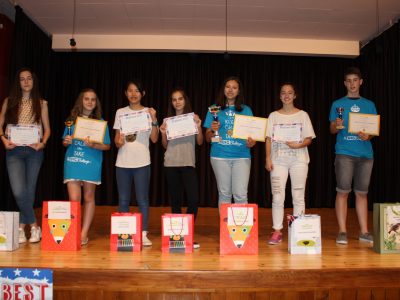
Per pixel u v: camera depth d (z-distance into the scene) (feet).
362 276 7.41
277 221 9.82
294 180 9.77
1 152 15.26
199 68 20.02
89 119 9.54
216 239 10.52
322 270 7.36
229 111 10.03
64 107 19.81
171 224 8.80
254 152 19.93
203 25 17.47
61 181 19.69
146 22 17.19
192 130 9.62
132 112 9.67
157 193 19.63
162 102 19.97
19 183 9.51
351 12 15.89
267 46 18.97
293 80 20.15
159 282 7.22
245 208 8.66
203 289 7.22
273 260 8.04
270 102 20.08
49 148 19.10
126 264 7.62
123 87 19.90
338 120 9.65
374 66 17.75
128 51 19.35
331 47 19.17
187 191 9.77
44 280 7.25
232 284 7.24
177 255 8.46
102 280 7.22
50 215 8.87
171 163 9.78
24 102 9.67
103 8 15.80
